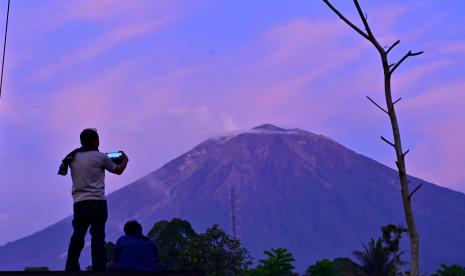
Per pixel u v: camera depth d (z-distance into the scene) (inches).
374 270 3870.6
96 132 532.4
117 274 442.6
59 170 523.5
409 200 508.7
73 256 515.8
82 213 515.8
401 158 515.5
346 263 3959.2
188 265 3762.3
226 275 3750.0
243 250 3892.7
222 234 3863.2
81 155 521.3
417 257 501.4
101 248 515.8
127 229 506.9
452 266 3521.2
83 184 518.3
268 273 3068.4
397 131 519.5
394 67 523.5
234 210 5807.1
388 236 2591.0
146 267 487.5
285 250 3144.7
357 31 530.3
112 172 527.8
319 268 3213.6
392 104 524.7
